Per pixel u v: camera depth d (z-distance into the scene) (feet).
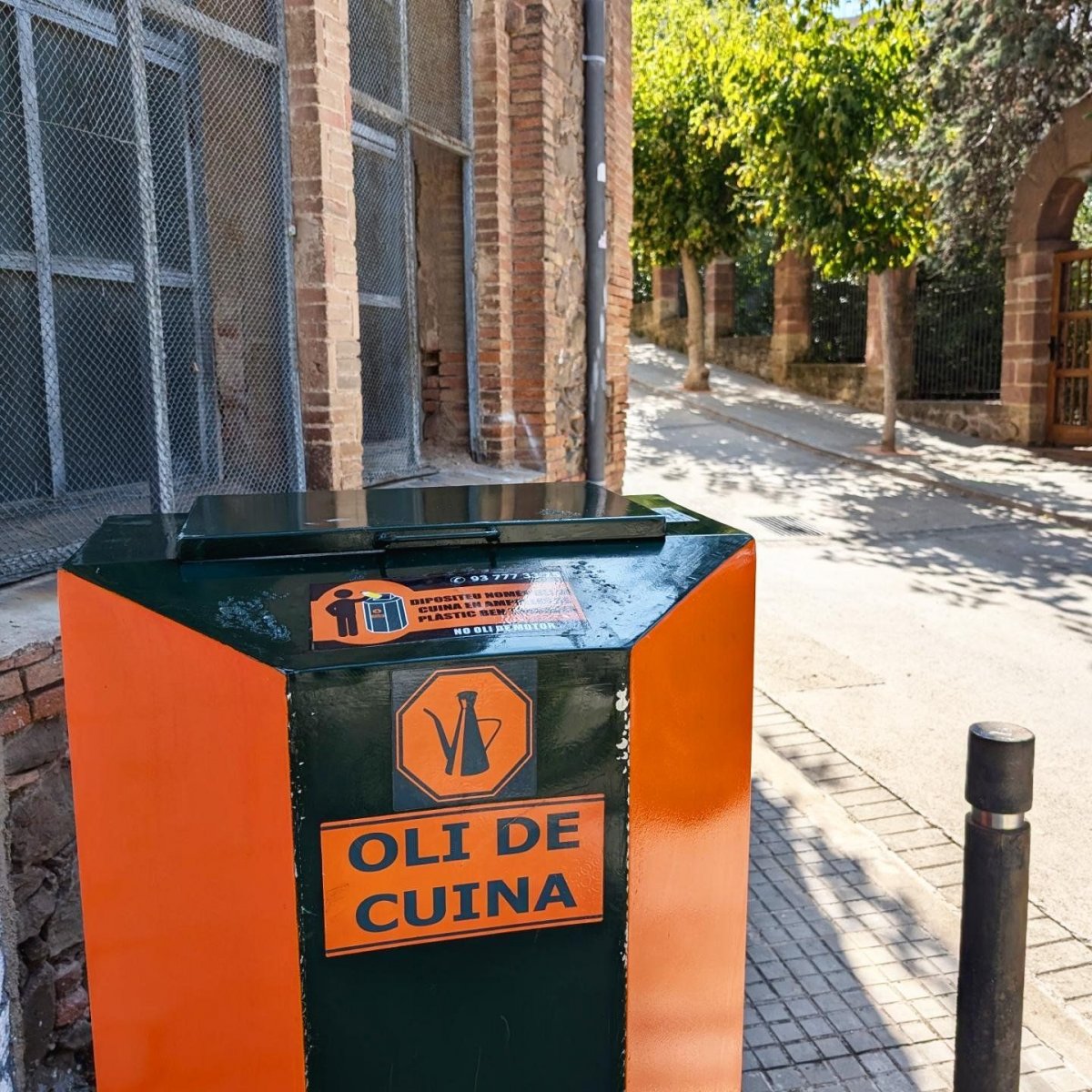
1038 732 16.67
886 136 45.06
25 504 9.57
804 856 12.57
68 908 8.10
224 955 4.99
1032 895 11.97
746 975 10.27
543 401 19.45
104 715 4.94
